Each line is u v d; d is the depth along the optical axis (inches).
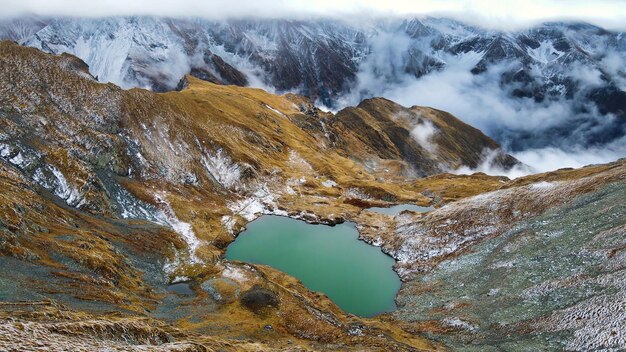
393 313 4119.1
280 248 5895.7
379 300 4559.5
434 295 4279.0
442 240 5438.0
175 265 4781.0
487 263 4419.3
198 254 5103.3
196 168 7317.9
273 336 3395.7
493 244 4825.3
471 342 3189.0
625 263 3213.6
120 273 3946.9
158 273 4534.9
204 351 2059.5
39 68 6560.0
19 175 4638.3
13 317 1996.8
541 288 3474.4
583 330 2768.2
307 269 5285.4
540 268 3772.1
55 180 5014.8
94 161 5841.5
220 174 7652.6
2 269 3046.3
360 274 5182.1
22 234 3595.0
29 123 5546.3
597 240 3693.4
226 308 3818.9
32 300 2733.8
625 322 2635.3
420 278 4889.3
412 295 4493.1
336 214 7111.2
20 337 1582.2
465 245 5177.2
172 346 1941.4
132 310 3240.7
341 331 3503.9
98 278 3572.8
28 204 4175.7
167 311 3622.0
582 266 3484.3
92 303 3075.8
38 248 3565.5
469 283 4215.1
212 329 3339.1
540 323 3061.0
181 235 5565.9
